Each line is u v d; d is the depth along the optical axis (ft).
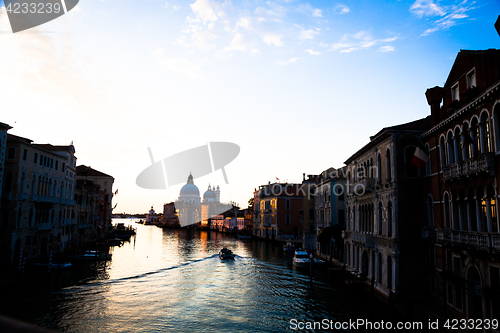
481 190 51.06
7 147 107.04
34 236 118.11
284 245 188.75
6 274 97.81
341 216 131.85
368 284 84.64
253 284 100.89
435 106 67.67
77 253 138.62
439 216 64.03
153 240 270.87
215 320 69.15
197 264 140.05
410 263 69.77
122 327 64.80
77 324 65.87
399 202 71.56
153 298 85.05
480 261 50.01
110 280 104.99
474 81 53.78
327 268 115.75
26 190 111.34
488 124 49.01
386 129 73.61
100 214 234.38
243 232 316.19
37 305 76.74
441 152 63.46
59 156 137.18
